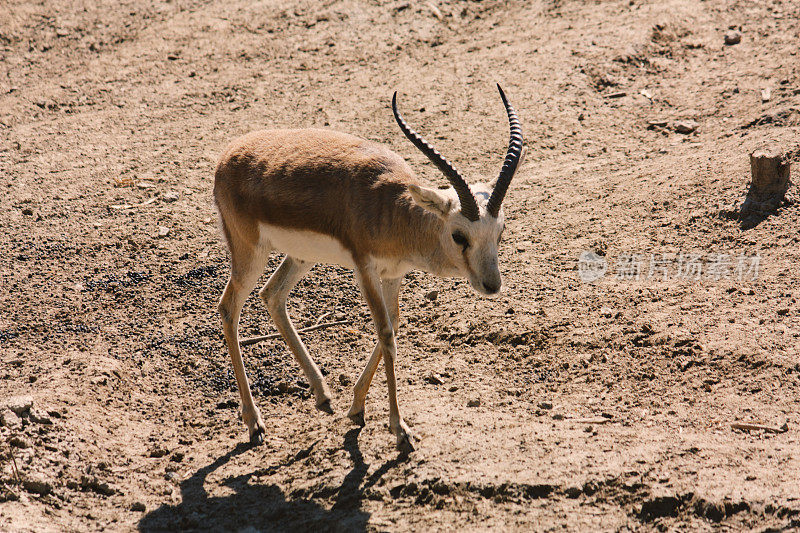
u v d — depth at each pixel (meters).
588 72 42.84
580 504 16.89
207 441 21.83
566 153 36.44
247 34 49.66
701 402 20.20
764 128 34.69
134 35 49.91
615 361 22.52
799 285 24.17
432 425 20.36
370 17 50.69
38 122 41.41
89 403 22.02
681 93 40.34
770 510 15.90
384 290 21.02
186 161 37.31
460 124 39.41
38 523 16.80
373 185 19.66
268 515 18.12
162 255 30.31
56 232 31.75
